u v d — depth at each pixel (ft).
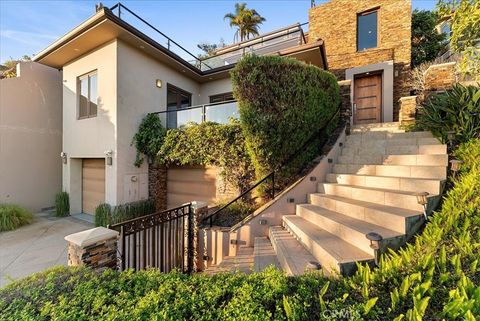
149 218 12.03
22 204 27.99
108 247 9.49
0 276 13.46
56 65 28.19
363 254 8.55
